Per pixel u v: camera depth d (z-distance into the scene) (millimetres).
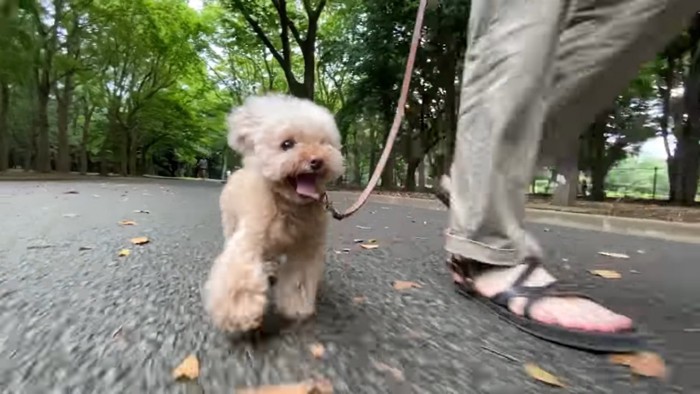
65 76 7121
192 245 1122
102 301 692
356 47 4672
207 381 461
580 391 458
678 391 458
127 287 765
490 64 656
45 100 6816
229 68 8977
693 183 3961
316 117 638
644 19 602
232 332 568
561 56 642
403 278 867
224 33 7617
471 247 694
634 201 4117
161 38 8164
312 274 640
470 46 692
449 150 4336
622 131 4457
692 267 1010
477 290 702
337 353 531
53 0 6391
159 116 10094
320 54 6422
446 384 467
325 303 704
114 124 9242
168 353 521
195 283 793
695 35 3271
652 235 1675
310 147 605
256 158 621
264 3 6012
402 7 4047
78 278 812
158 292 739
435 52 4176
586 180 4781
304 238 623
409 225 1682
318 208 623
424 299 732
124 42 7426
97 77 7684
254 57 8172
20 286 760
